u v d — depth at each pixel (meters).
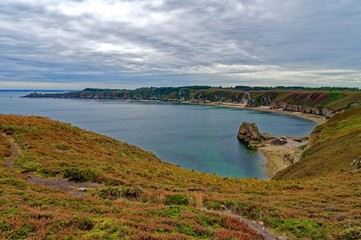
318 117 197.75
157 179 22.94
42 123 36.38
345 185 23.83
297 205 17.16
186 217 11.62
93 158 26.17
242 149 83.88
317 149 52.12
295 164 47.69
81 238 8.34
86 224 9.59
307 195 20.34
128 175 22.33
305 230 12.62
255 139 95.19
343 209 16.08
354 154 35.53
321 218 14.34
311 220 13.75
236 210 15.07
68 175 19.03
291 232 12.62
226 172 60.22
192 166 64.94
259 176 57.22
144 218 10.81
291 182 28.14
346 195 19.89
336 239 11.71
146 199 15.56
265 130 129.88
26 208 10.91
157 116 183.62
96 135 39.44
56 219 9.59
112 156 30.23
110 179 19.41
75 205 12.55
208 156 74.56
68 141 31.66
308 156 49.59
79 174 19.16
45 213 10.20
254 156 74.88
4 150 23.19
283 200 18.67
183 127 130.12
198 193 17.36
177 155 75.31
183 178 25.36
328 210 16.06
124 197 15.85
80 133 37.66
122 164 26.50
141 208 12.65
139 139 97.38
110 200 14.56
